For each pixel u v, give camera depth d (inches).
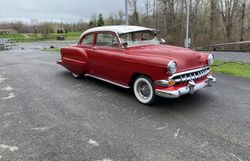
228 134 141.9
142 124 156.2
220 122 158.1
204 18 941.8
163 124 155.9
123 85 210.4
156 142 133.8
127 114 172.7
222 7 916.0
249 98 203.3
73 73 277.3
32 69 338.0
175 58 177.3
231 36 844.0
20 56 526.6
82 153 123.9
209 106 186.4
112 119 164.1
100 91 227.1
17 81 267.0
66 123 157.9
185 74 176.7
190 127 151.3
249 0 885.2
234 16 900.0
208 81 197.5
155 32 236.8
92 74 244.8
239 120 160.9
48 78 279.7
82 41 254.2
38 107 186.1
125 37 210.4
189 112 175.3
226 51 636.7
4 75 300.5
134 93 201.9
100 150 126.4
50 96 212.8
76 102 197.6
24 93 221.5
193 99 202.2
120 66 203.2
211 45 726.5
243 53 570.3
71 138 138.6
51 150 126.7
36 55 536.1
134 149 127.0
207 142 133.4
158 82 173.2
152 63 174.6
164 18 947.3
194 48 738.2
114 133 144.3
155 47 207.8
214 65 362.6
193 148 127.6
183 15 911.7
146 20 990.4
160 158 119.3
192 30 892.6
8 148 129.0
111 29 217.5
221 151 124.8
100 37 228.2
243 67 342.3
